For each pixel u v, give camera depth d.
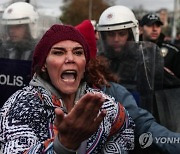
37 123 1.53
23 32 2.59
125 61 2.70
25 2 2.99
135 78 2.68
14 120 1.52
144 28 4.89
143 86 2.66
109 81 2.27
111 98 1.83
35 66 1.66
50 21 2.70
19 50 2.53
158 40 4.80
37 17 2.65
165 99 2.60
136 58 2.69
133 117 2.27
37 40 2.58
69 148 1.36
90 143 1.64
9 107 1.58
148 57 2.68
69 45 1.59
